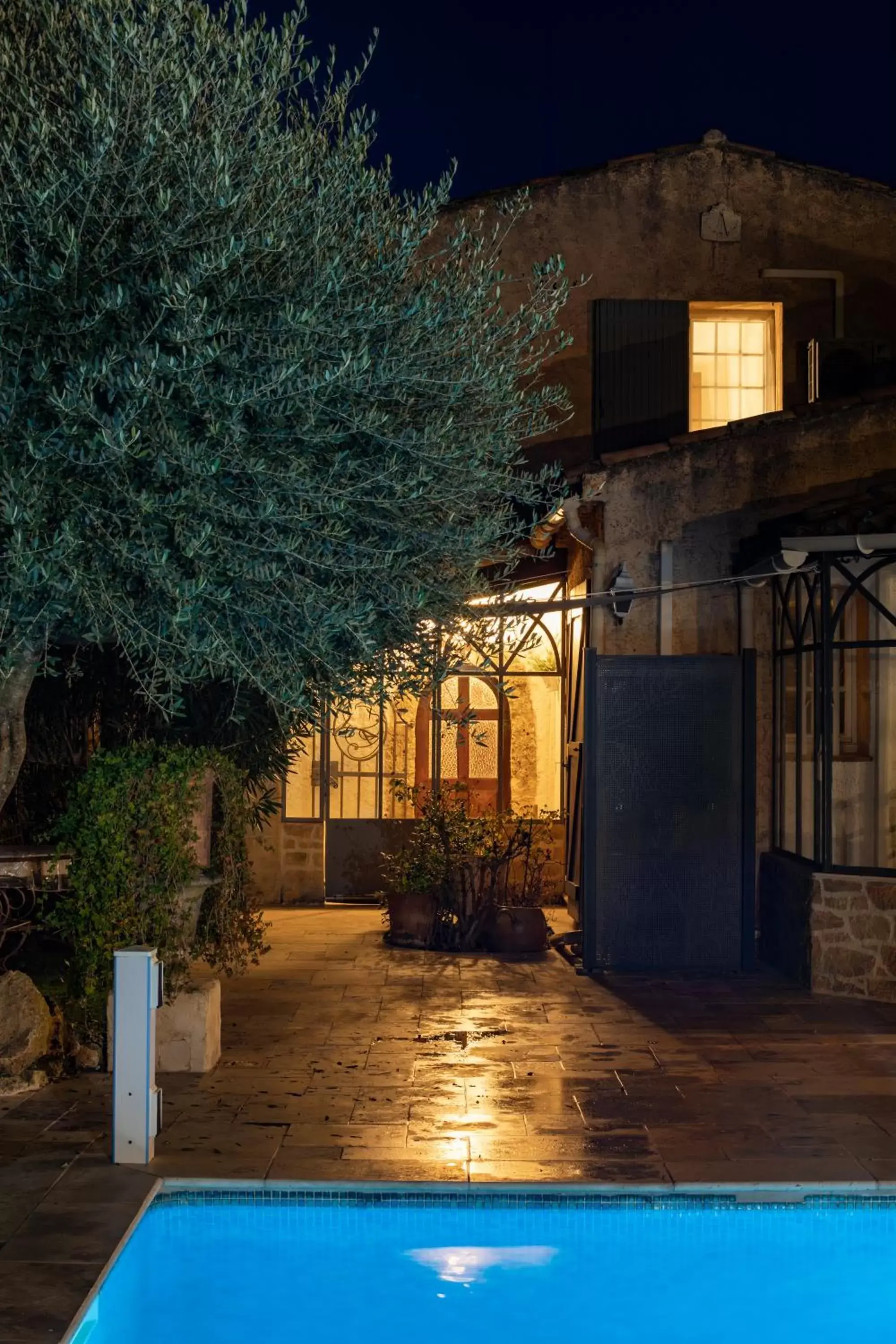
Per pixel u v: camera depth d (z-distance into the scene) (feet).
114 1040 20.30
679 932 35.86
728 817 35.91
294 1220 19.40
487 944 39.06
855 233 48.14
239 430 19.30
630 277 47.73
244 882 28.48
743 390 48.39
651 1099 23.90
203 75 21.25
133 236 19.61
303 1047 27.78
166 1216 19.45
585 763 35.99
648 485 38.91
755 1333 16.60
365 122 23.12
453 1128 22.13
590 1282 17.97
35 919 27.43
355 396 21.33
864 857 37.24
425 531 22.94
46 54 21.43
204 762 26.48
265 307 21.04
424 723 47.14
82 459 18.65
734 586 38.81
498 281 24.66
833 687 37.22
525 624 46.73
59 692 31.24
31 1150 20.83
